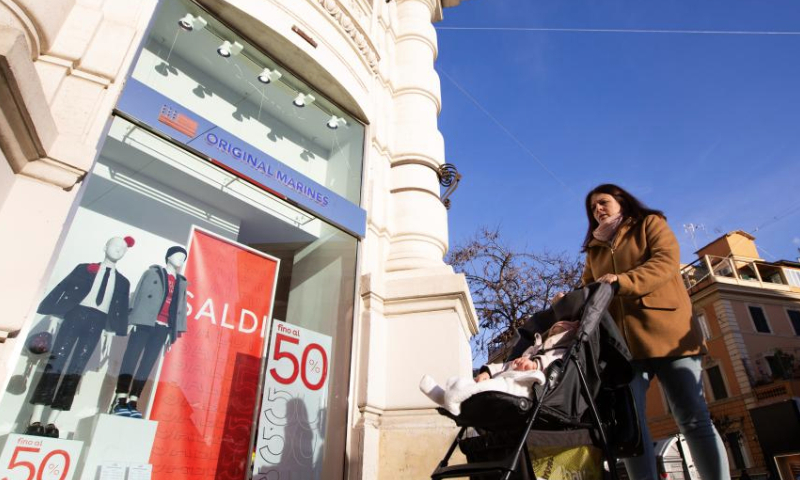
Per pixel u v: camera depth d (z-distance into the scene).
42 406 2.84
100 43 3.61
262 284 4.34
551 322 2.97
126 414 3.18
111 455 3.05
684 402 2.79
